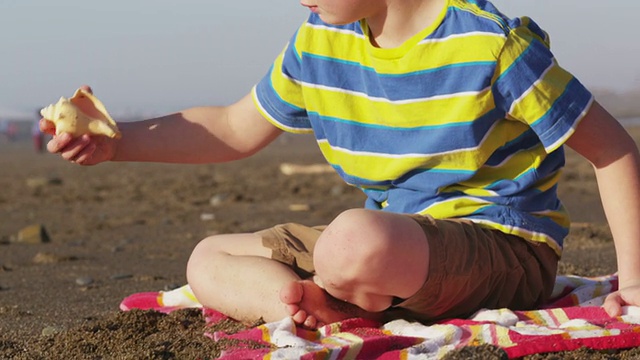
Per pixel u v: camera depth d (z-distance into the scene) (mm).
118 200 8703
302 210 7320
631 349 1895
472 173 2139
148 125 2441
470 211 2160
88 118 2236
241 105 2498
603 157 2125
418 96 2131
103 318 2680
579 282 2570
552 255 2289
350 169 2283
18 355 2141
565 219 2320
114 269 4297
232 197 8305
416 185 2201
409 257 1935
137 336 2174
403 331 1995
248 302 2176
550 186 2238
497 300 2189
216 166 13289
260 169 12406
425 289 1988
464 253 2041
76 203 8547
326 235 1949
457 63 2082
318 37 2291
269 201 8125
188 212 7426
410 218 1996
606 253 4086
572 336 1884
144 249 5176
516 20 2098
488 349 1809
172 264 4449
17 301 3271
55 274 4152
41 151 22406
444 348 1853
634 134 15641
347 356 1834
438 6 2123
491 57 2045
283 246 2248
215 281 2234
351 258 1906
